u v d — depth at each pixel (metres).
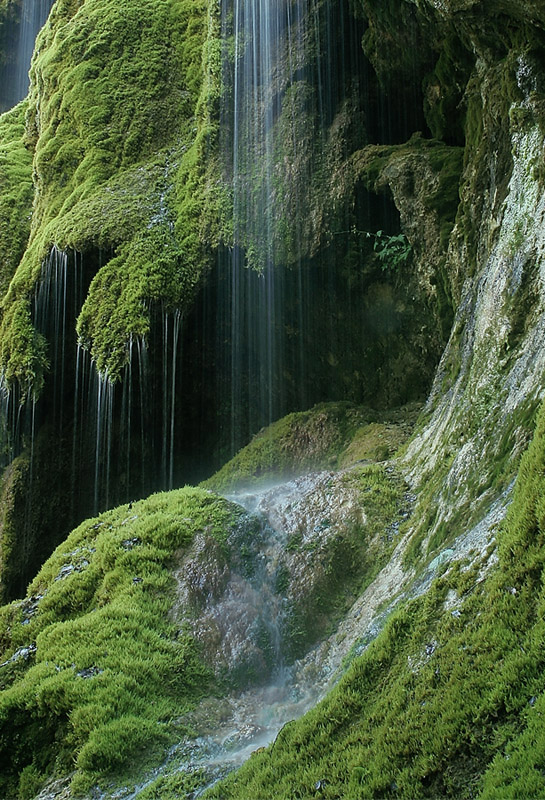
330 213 9.48
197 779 4.33
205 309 10.49
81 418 10.95
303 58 10.01
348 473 7.12
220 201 10.27
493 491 4.35
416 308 8.97
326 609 6.03
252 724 5.11
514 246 5.57
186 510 7.00
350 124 9.64
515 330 5.26
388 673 3.78
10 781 5.07
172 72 11.96
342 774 3.37
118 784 4.62
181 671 5.56
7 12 19.27
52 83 12.83
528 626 3.14
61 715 5.20
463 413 5.80
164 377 10.35
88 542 7.25
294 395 10.38
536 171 5.52
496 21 6.03
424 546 5.20
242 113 10.55
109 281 10.33
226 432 10.84
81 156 11.88
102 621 5.91
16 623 6.50
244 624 5.95
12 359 11.04
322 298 9.84
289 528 6.70
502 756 2.77
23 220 13.36
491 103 6.54
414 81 8.99
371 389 9.77
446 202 7.94
